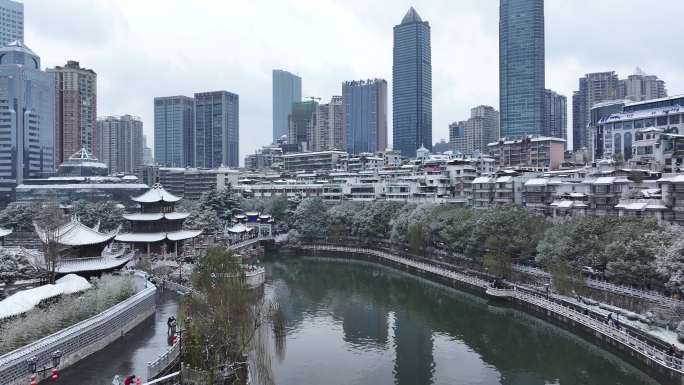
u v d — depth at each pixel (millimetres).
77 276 81125
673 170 151250
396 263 156500
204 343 62969
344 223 184500
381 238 177000
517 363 80875
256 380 63000
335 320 103188
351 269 155625
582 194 147750
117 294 80812
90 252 95125
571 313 91438
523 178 175750
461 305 113375
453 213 145625
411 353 84938
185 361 64250
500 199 176750
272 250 188250
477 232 125500
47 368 61375
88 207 175250
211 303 63688
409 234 152125
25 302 67500
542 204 161500
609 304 95812
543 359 82375
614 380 74438
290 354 83750
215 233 180375
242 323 62688
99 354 70000
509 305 111125
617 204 136625
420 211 156875
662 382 69500
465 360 82125
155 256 135875
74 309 70938
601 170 156500
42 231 99250
